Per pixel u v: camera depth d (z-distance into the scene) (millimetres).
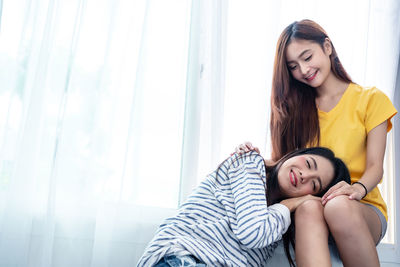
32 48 1192
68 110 1199
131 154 1258
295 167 1102
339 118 1295
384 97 1258
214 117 1342
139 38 1316
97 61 1249
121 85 1274
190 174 1327
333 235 964
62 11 1241
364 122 1261
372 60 1484
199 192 1072
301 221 968
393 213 1501
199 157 1336
